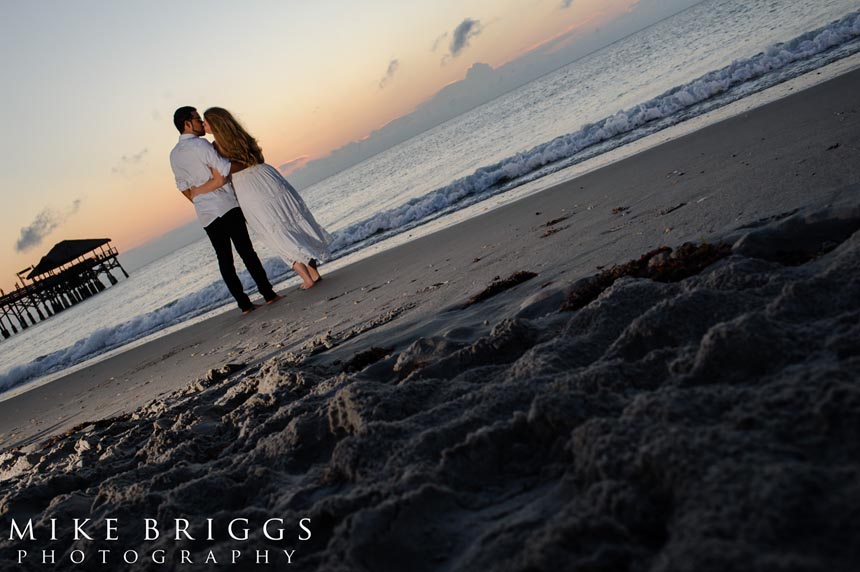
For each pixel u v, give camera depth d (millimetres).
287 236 7254
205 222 7281
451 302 4129
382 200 17109
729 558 933
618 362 1866
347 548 1418
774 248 2703
